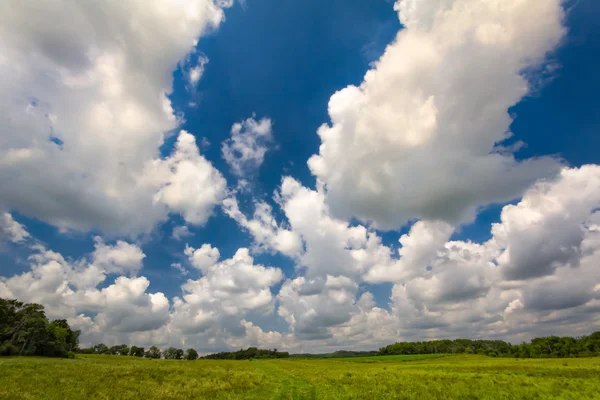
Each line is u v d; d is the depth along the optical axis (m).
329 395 25.84
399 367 56.47
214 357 181.25
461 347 159.88
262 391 28.33
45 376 30.84
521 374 36.16
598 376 32.22
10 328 79.06
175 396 24.92
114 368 40.84
